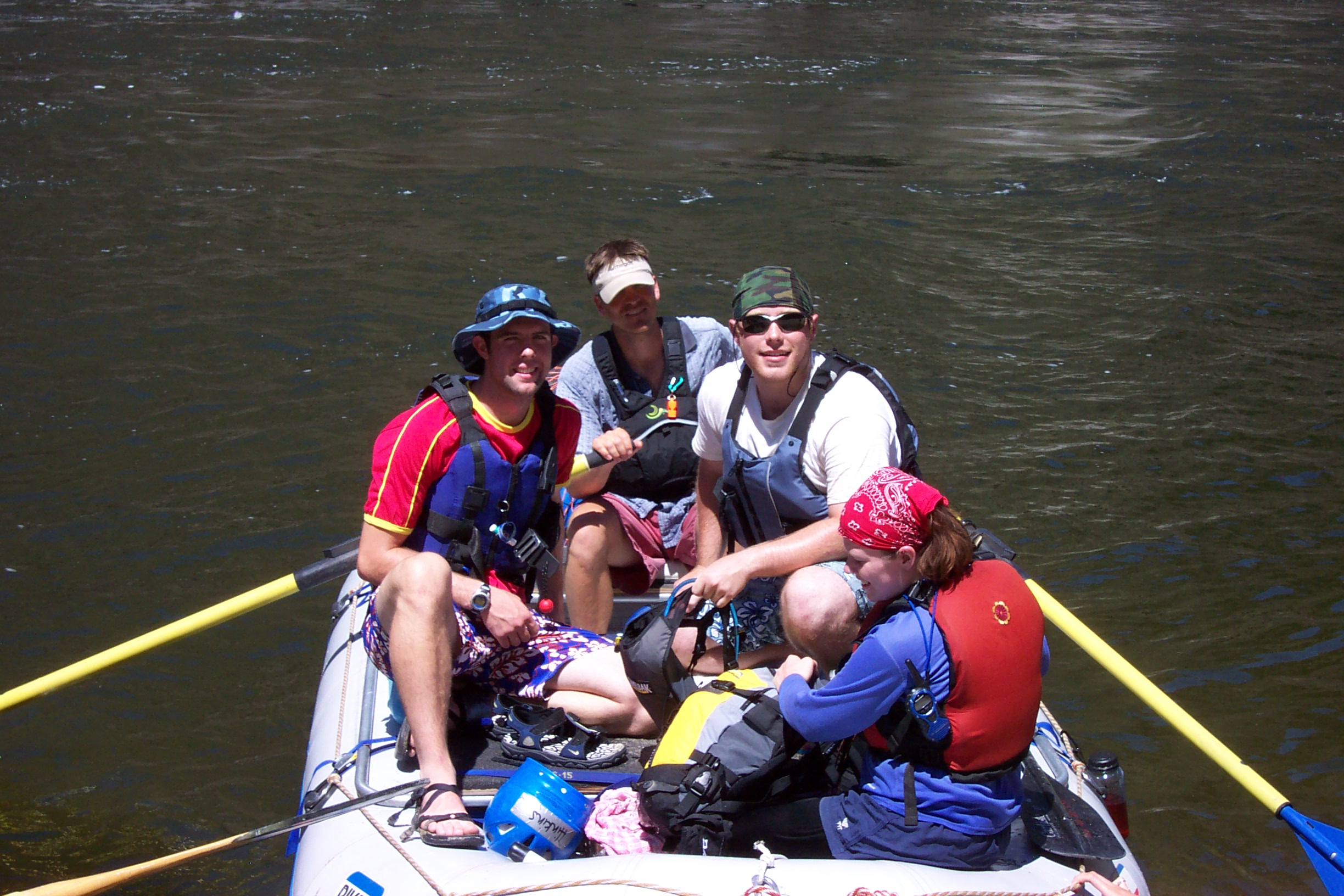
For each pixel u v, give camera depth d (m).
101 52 17.66
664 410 4.05
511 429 3.15
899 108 15.70
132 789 4.11
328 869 2.78
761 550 3.10
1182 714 3.27
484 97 15.45
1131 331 8.12
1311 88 17.27
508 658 3.27
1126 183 11.96
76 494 5.89
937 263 9.46
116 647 3.93
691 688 3.04
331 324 7.92
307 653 4.86
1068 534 5.64
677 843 2.77
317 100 14.91
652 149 12.98
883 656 2.41
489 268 9.03
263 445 6.38
